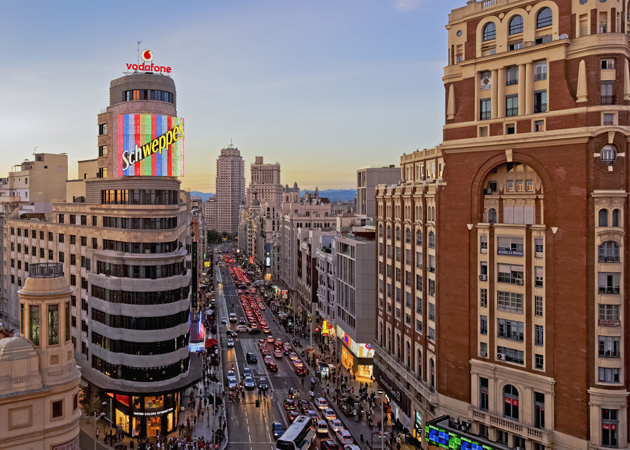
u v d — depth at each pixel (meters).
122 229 72.62
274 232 196.75
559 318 49.81
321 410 76.75
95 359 76.25
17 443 37.31
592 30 49.19
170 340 72.06
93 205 78.88
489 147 54.91
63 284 40.97
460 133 57.97
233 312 155.62
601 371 48.03
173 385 71.62
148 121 73.19
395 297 74.75
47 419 38.78
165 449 64.38
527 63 52.44
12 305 102.69
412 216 68.06
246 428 71.38
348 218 131.62
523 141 51.91
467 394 56.78
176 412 73.31
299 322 142.12
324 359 106.31
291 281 164.25
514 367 52.91
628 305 48.09
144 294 70.69
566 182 49.56
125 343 71.38
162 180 73.19
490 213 55.97
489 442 52.06
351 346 94.88
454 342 57.97
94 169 88.56
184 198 110.81
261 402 81.69
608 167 48.12
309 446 62.84
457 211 57.84
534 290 51.72
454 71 58.75
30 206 110.12
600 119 48.22
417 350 66.75
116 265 72.56
